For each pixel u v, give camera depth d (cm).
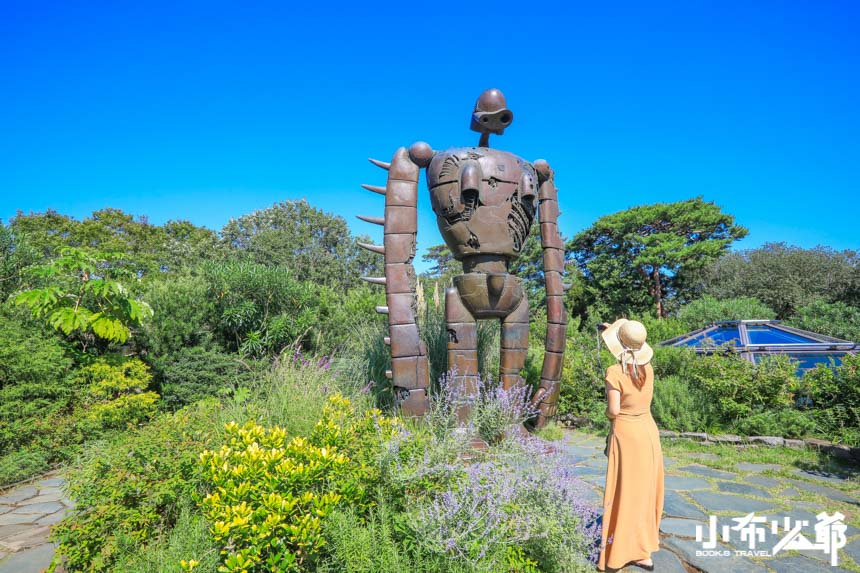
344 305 1130
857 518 381
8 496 479
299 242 3094
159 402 760
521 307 571
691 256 2717
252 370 843
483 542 252
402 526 262
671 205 2827
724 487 455
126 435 365
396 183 549
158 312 826
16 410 558
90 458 341
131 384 679
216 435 353
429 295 930
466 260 559
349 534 243
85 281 720
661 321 1559
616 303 2911
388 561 235
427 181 561
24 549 349
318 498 257
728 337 796
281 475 258
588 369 749
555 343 614
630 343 303
